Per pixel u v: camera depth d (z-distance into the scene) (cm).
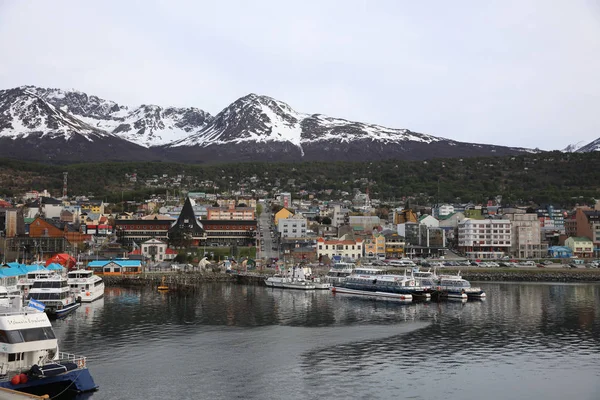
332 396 8019
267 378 8812
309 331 12450
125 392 8012
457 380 8812
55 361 7606
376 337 11831
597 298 18325
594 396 8150
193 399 7788
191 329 12575
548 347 10919
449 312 15388
